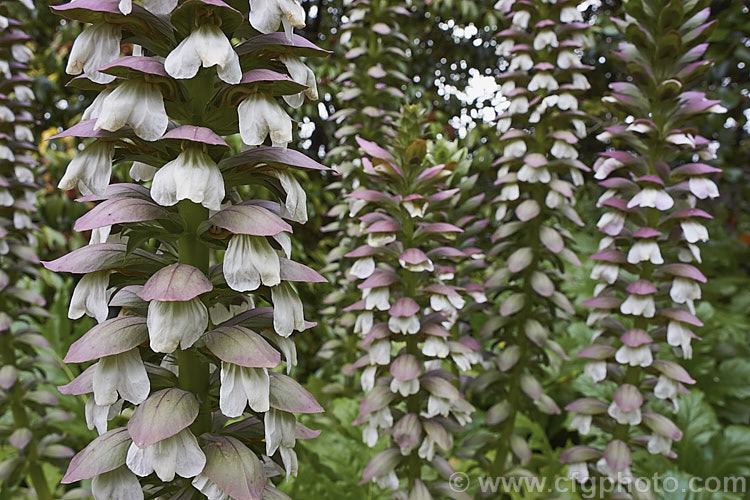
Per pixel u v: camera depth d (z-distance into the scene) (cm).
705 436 297
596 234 489
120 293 110
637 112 215
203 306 95
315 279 105
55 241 400
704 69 203
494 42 584
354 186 324
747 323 420
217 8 90
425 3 548
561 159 245
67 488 296
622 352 207
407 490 215
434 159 256
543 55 246
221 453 96
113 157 103
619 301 217
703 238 199
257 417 112
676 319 204
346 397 334
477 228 258
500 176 255
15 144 241
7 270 251
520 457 249
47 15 446
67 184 95
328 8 588
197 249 103
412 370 186
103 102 91
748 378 353
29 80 247
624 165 214
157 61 92
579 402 225
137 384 94
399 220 204
